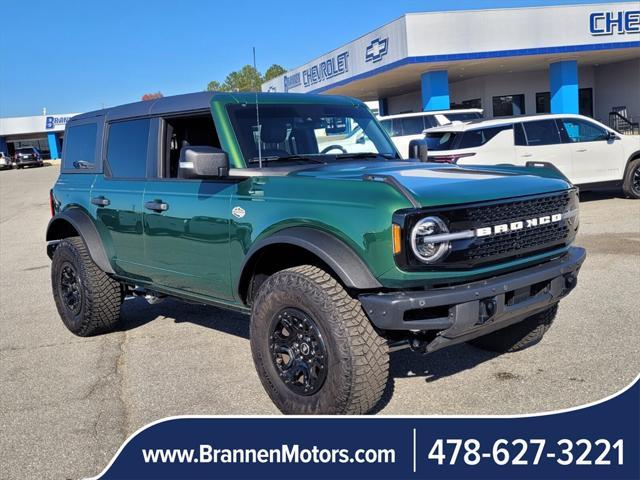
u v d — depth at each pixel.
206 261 4.67
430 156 12.39
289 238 3.89
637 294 6.53
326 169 4.52
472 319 3.66
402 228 3.51
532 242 4.04
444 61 23.78
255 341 4.16
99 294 5.96
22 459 3.89
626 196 13.44
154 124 5.28
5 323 7.10
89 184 5.96
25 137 72.69
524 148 12.30
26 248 12.90
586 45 24.42
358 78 27.95
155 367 5.35
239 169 4.49
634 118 30.64
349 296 3.76
